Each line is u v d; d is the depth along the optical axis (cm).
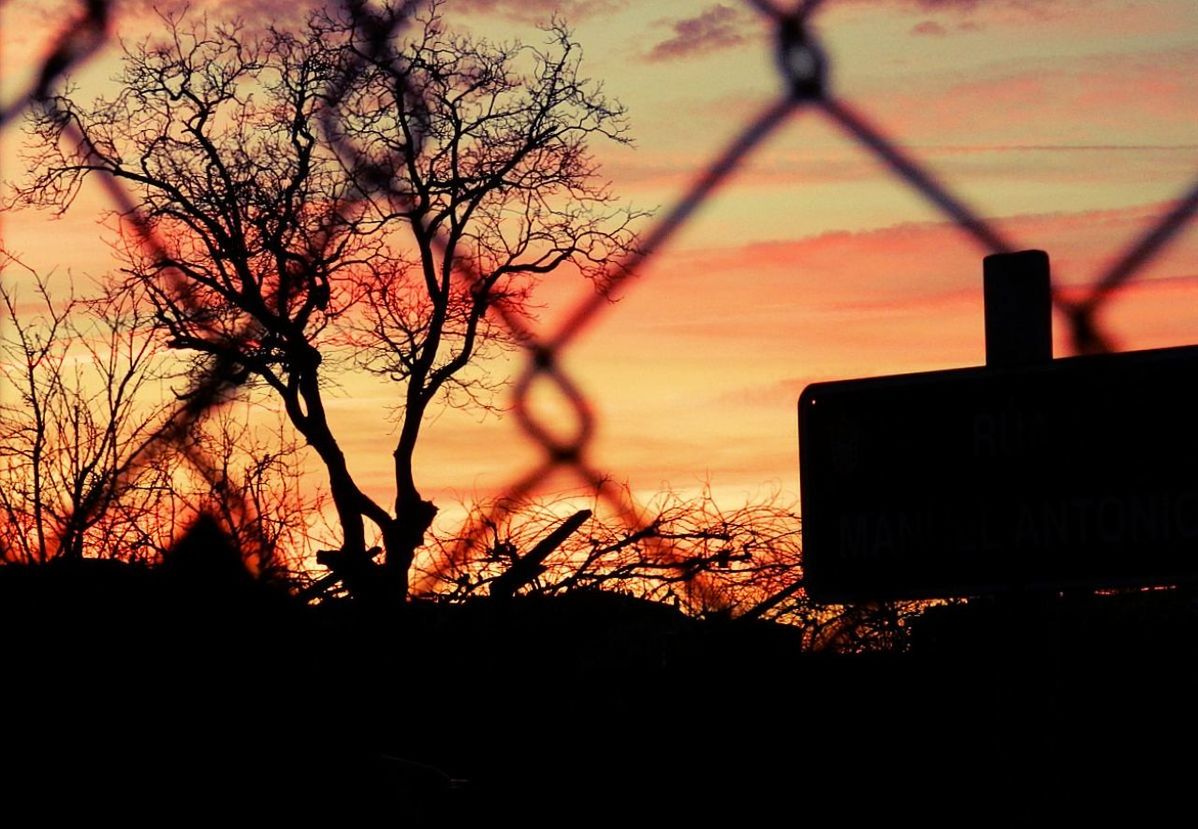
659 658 650
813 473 332
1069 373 308
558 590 635
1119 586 299
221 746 555
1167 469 297
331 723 589
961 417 318
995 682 321
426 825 612
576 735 645
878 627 634
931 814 616
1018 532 310
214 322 1134
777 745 643
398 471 684
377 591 622
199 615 562
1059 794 311
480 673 634
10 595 559
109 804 542
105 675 551
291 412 762
